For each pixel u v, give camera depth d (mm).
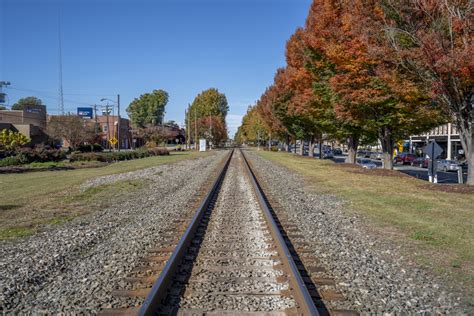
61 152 41938
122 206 13758
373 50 16938
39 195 16391
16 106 119812
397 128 24625
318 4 26047
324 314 5102
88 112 88000
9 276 6598
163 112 141875
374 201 14297
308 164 36875
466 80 15117
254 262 7242
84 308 5316
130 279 6305
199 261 7309
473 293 5930
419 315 5191
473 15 14547
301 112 34219
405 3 16000
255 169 30438
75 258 7691
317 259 7398
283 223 10633
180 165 35875
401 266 7164
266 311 5184
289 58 36531
